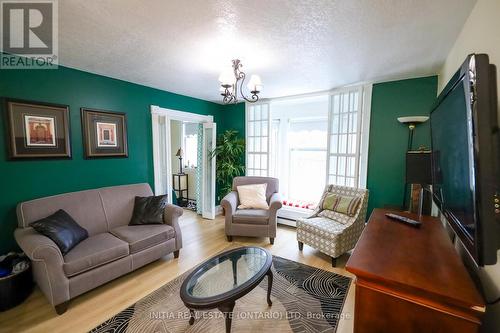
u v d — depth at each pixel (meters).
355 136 3.33
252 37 1.84
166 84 3.32
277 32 1.75
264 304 1.99
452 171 1.14
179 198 5.55
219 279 1.76
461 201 0.99
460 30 1.73
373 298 1.03
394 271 1.04
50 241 1.86
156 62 2.41
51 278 1.80
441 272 1.03
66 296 1.87
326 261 2.75
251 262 2.01
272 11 1.48
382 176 3.20
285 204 4.27
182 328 1.73
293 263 2.70
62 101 2.56
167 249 2.66
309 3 1.40
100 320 1.80
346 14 1.52
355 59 2.31
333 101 3.54
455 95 1.05
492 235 0.76
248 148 4.57
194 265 2.64
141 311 1.90
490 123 0.76
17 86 2.25
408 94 2.96
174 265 2.64
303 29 1.71
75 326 1.74
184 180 5.69
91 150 2.83
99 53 2.18
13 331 1.69
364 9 1.46
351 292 2.16
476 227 0.78
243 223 3.24
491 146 0.76
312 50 2.09
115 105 3.05
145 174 3.48
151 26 1.67
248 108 4.51
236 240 3.36
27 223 2.13
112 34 1.79
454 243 1.57
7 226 2.23
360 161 3.31
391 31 1.75
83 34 1.80
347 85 3.32
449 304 0.89
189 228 3.88
